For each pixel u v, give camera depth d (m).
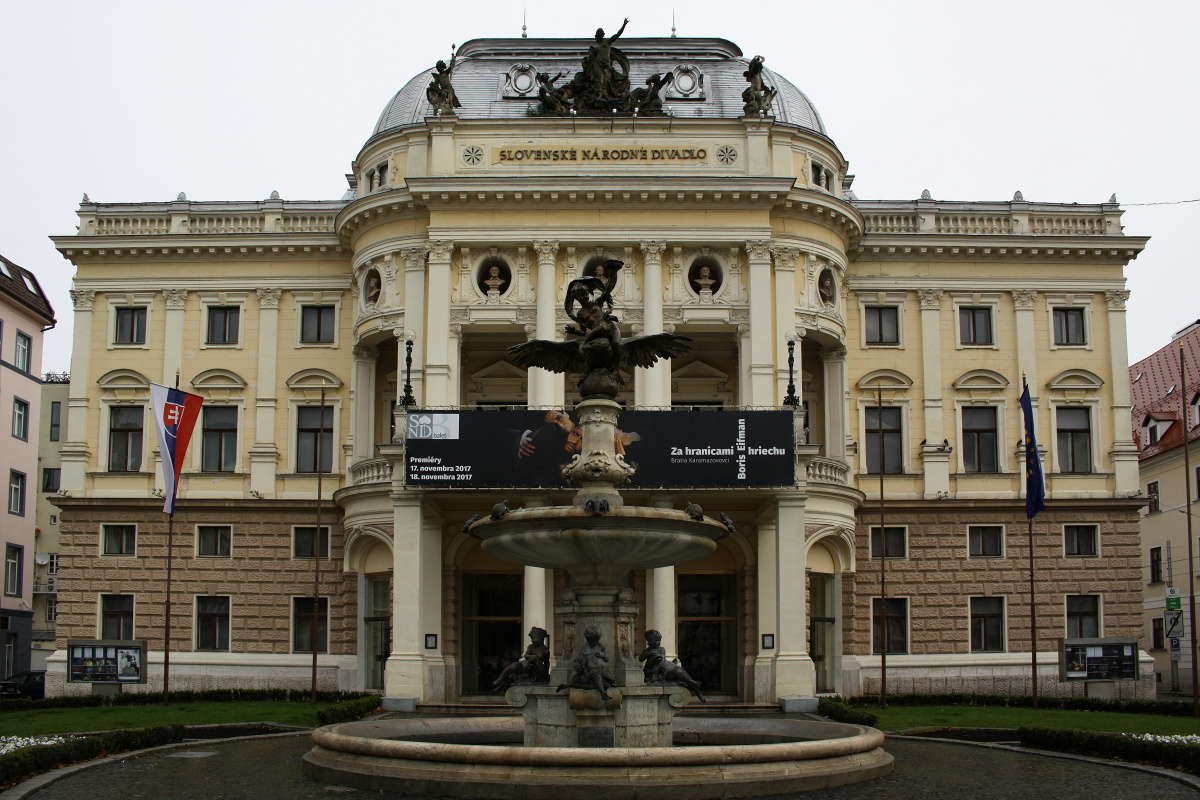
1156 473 66.00
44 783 20.34
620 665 21.44
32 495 65.56
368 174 48.66
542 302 44.47
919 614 48.06
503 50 51.62
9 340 62.50
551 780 17.91
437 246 44.91
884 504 48.59
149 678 47.44
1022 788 20.27
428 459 40.31
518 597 46.03
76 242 50.09
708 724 27.09
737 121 45.56
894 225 51.12
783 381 44.75
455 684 44.09
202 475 49.16
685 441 40.31
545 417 40.53
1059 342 50.72
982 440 50.03
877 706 40.91
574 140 45.56
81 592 48.50
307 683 46.91
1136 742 23.95
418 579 41.72
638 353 22.58
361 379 48.34
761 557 43.72
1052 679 47.50
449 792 18.25
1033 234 50.31
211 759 24.05
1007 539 48.78
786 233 45.88
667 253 45.38
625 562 21.30
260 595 48.16
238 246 50.09
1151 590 66.00
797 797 18.64
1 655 61.47
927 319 50.31
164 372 50.00
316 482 49.03
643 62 50.88
